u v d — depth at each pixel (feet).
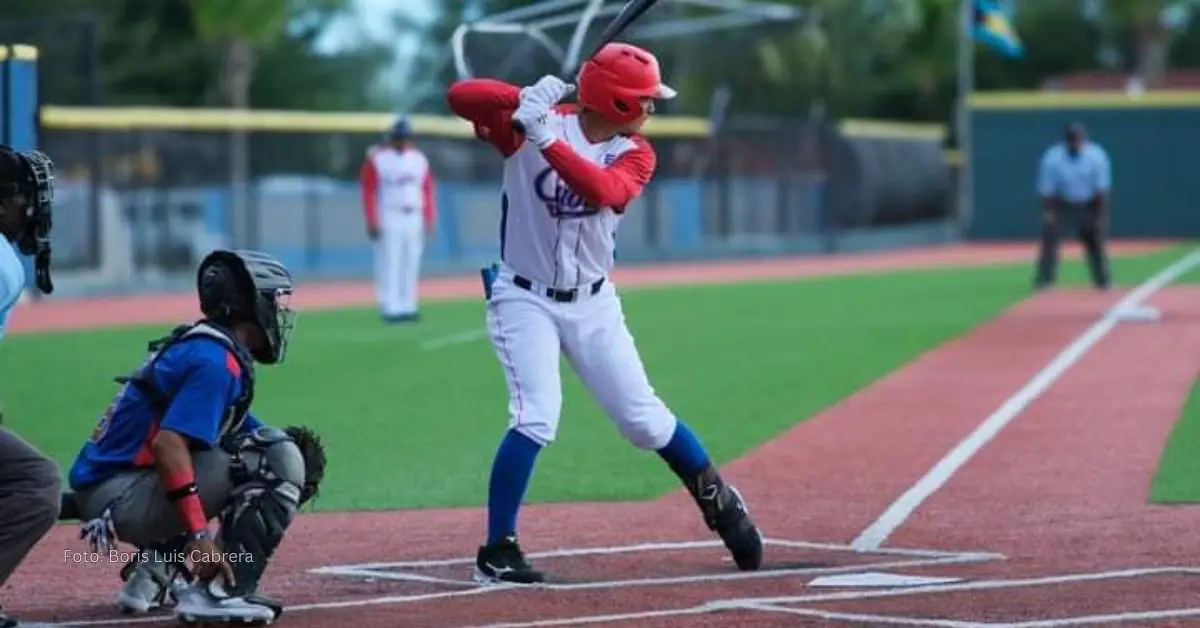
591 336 55.42
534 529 64.54
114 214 205.05
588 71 54.13
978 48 439.22
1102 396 100.78
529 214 54.34
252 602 48.42
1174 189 299.38
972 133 308.60
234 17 292.40
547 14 115.85
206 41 315.78
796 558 58.49
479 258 242.17
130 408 47.75
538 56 106.22
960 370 115.44
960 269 233.14
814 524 64.64
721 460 80.74
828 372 115.85
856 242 291.17
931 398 101.65
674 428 56.03
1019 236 307.17
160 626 49.39
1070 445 82.94
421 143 232.53
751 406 99.66
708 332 144.87
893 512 66.64
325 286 213.46
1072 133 180.65
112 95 322.14
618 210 53.83
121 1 327.67
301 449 49.73
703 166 271.08
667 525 65.21
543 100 51.67
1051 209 184.34
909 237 312.50
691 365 120.67
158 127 205.57
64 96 229.04
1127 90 377.09
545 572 56.34
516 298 55.21
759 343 135.44
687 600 51.70
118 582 56.18
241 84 302.04
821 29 378.32
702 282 213.25
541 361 54.95
